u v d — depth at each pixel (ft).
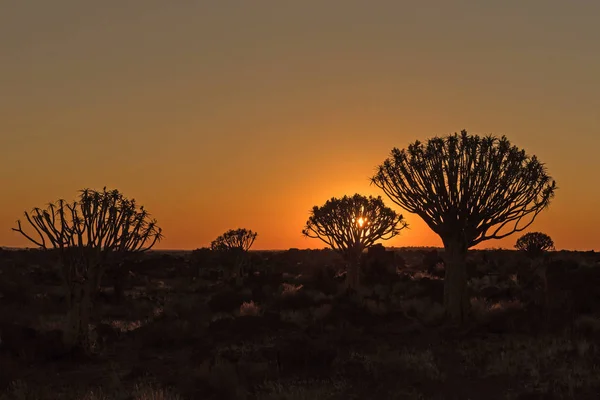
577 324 54.95
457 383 38.04
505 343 50.62
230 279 138.21
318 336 58.18
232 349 50.83
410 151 70.33
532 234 146.20
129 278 131.95
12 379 39.45
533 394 34.22
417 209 70.59
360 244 111.14
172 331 58.85
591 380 36.42
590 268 73.41
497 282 111.75
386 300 85.25
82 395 35.09
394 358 44.39
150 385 36.47
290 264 208.23
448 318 66.59
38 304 81.46
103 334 59.06
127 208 50.37
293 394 34.37
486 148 67.00
